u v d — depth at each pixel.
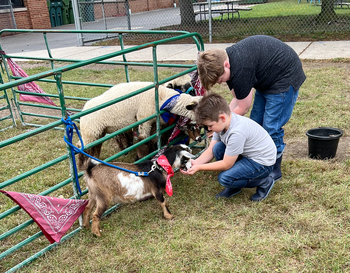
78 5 13.42
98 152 4.21
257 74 3.07
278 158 3.57
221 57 2.79
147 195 3.18
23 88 6.02
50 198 2.74
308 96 6.18
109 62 5.10
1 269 2.75
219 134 3.17
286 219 3.06
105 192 2.99
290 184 3.58
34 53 12.57
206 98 2.91
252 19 16.53
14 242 3.09
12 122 6.48
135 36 15.14
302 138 4.69
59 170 4.41
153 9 29.42
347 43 10.02
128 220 3.25
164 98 3.92
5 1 18.22
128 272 2.65
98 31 4.96
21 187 4.02
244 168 3.18
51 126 2.66
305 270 2.48
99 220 3.06
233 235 2.91
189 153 3.24
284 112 3.31
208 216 3.22
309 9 19.69
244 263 2.61
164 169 3.04
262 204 3.29
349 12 15.49
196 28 15.34
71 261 2.79
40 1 19.34
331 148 3.97
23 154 4.99
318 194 3.35
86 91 7.66
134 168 3.12
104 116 3.96
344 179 3.55
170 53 10.80
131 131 4.76
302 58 8.87
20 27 18.81
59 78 2.61
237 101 3.55
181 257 2.73
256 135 3.09
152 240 2.96
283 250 2.71
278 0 27.53
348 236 2.77
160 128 4.09
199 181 3.88
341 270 2.45
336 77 7.00
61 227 2.82
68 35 18.02
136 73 8.85
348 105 5.51
